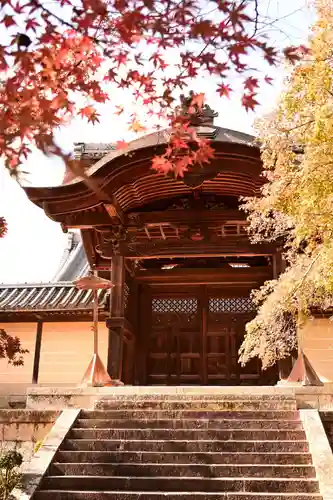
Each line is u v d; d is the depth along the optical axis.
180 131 5.94
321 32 8.70
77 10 4.36
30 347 18.66
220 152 14.95
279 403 11.69
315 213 9.46
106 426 11.20
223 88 4.98
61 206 16.03
